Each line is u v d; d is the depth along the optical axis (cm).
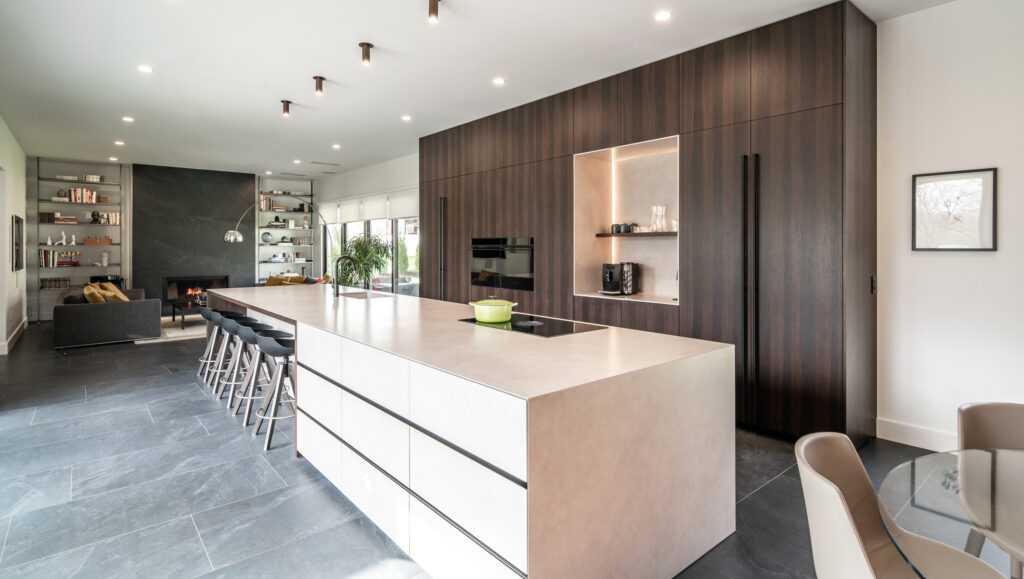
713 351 223
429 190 672
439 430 190
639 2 324
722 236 377
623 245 513
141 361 580
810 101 331
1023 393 304
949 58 322
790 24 341
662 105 412
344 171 1016
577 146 480
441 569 193
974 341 319
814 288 331
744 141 364
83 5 332
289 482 284
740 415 372
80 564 209
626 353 215
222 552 218
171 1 327
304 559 213
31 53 407
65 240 910
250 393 373
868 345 348
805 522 248
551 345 232
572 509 167
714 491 226
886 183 350
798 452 147
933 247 331
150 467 301
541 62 422
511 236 551
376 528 238
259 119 606
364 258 902
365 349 239
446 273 643
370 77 460
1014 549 119
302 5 332
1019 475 154
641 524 192
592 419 172
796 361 342
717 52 379
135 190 961
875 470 307
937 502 139
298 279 783
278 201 1120
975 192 315
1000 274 309
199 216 1023
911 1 321
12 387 473
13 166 688
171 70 445
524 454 154
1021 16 299
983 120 312
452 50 399
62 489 273
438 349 223
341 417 263
